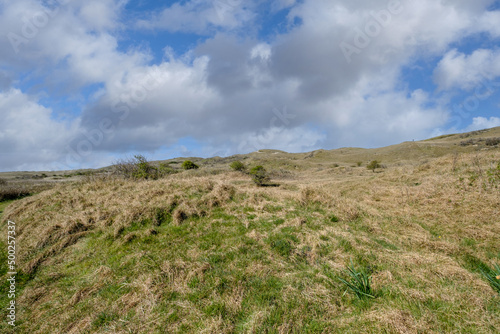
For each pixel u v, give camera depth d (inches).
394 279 133.5
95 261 192.9
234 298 125.4
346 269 145.3
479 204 232.2
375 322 102.8
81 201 330.6
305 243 185.0
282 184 650.2
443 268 139.3
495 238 178.1
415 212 255.6
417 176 406.0
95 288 154.8
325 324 105.0
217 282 139.2
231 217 250.5
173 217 248.7
